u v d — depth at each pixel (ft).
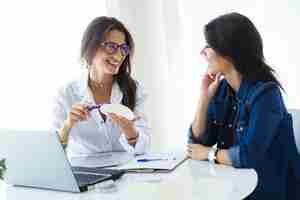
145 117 6.77
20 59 7.55
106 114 5.73
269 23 8.02
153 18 8.50
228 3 8.16
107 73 6.33
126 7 8.43
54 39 7.77
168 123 8.63
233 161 4.87
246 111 5.23
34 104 7.65
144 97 6.97
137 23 8.50
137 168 4.87
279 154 5.09
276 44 8.03
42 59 7.69
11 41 7.48
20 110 7.59
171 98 8.57
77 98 6.43
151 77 8.60
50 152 4.10
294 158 5.11
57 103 6.38
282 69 8.04
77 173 4.61
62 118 6.27
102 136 6.31
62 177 4.15
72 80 6.68
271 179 4.94
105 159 5.63
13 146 4.31
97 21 6.13
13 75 7.52
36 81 7.66
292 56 7.97
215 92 5.82
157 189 4.09
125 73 6.61
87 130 6.27
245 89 5.32
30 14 7.58
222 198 3.69
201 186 4.10
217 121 5.80
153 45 8.54
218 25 5.29
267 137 4.91
